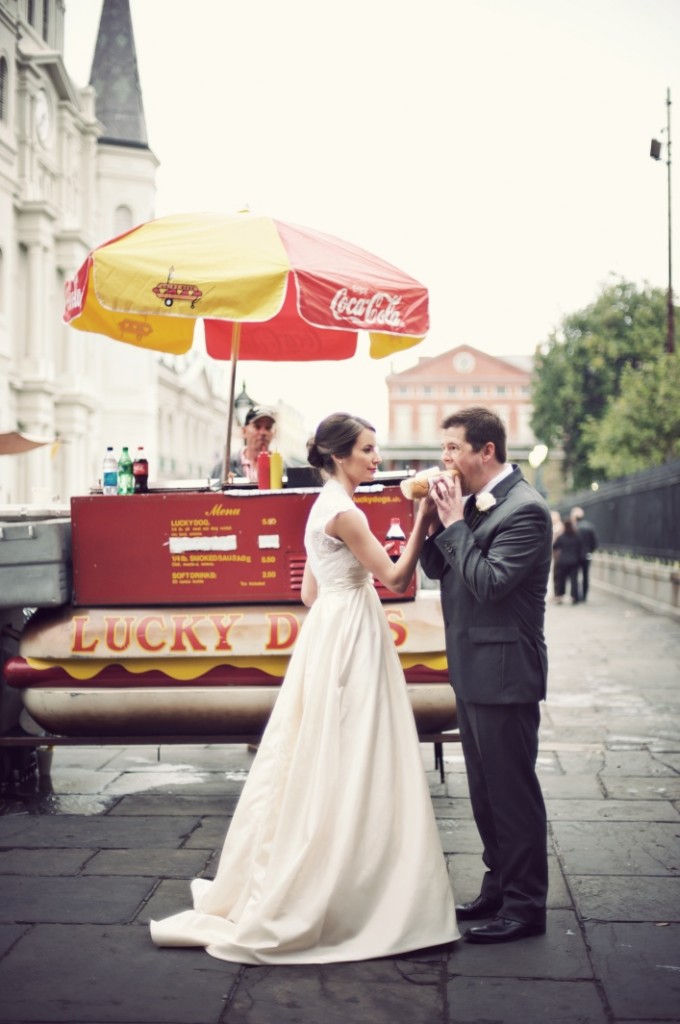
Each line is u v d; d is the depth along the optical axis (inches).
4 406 1263.5
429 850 132.0
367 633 135.3
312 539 138.4
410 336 199.0
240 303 181.9
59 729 200.2
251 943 128.5
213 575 194.2
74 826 188.1
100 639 193.3
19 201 1305.4
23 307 1332.4
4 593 191.6
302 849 130.0
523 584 134.0
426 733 198.7
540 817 136.4
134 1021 113.8
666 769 231.3
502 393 3609.7
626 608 717.3
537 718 137.6
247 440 267.1
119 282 183.6
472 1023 113.2
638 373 1153.4
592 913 144.3
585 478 2000.5
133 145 1706.4
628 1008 116.3
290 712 135.5
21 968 127.6
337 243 205.5
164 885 156.9
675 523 632.4
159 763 239.1
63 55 1485.0
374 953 128.2
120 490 206.7
